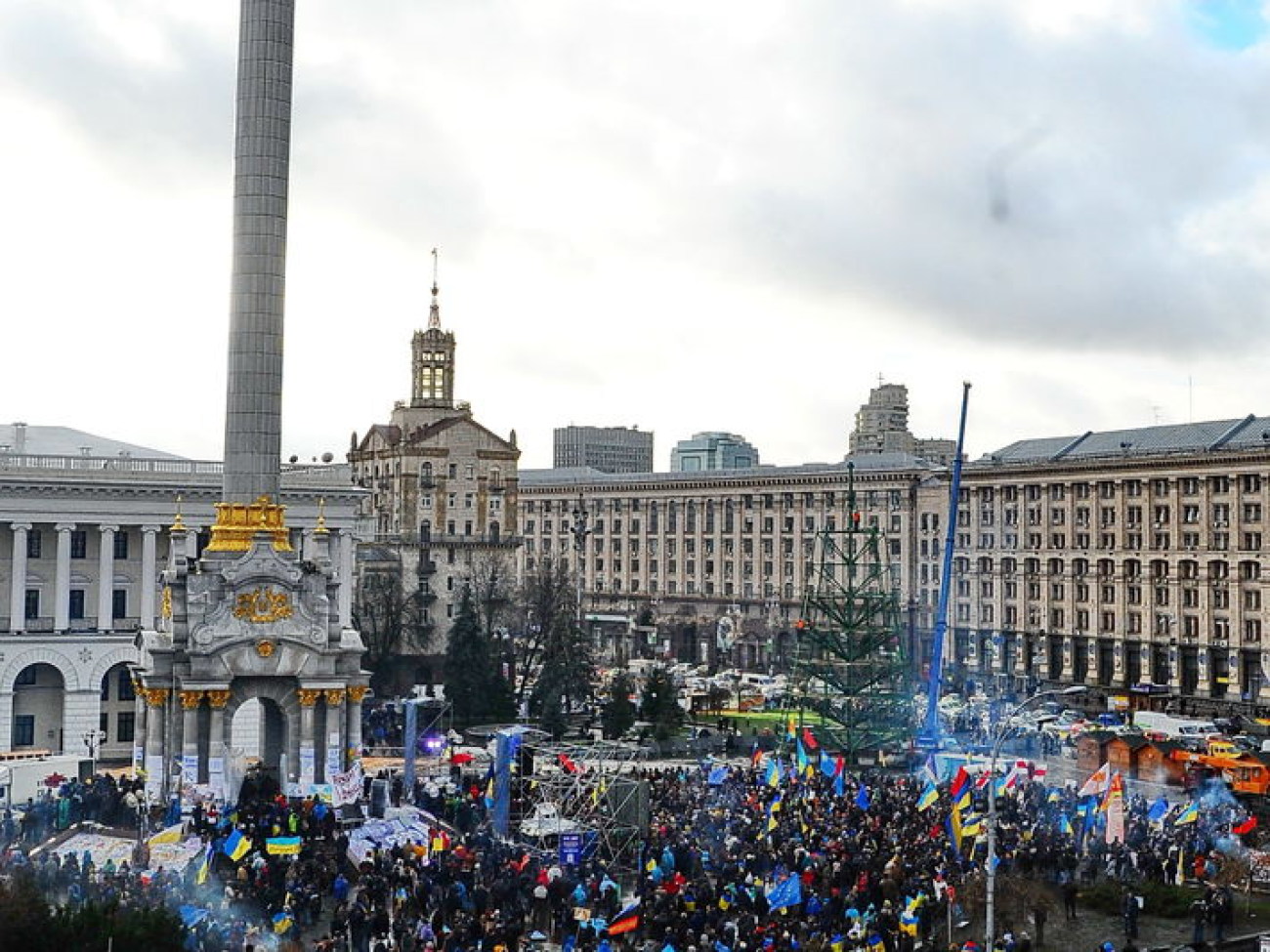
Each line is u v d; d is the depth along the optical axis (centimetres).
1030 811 7900
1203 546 16138
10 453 11925
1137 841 7375
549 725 12262
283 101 9031
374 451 19275
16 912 4375
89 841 6506
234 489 9000
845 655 11138
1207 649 16000
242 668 8675
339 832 6962
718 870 6238
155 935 4503
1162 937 6338
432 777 9506
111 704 11856
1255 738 12769
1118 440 18038
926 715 12112
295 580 8869
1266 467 15462
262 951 4981
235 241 8994
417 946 5012
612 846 6956
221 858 6366
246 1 8975
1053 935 6359
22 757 9775
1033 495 18300
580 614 19738
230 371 9012
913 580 19862
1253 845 7775
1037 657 18112
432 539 18212
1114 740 10644
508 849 6512
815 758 10394
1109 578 17288
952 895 5903
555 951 5575
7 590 11581
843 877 6000
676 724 12250
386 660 16438
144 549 11969
